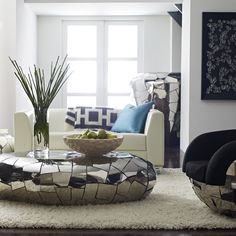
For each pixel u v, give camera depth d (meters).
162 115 4.80
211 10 5.95
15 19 6.60
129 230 2.75
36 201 3.27
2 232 2.68
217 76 5.93
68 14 8.59
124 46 8.88
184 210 3.11
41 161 3.28
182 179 4.39
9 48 6.59
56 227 2.77
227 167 2.79
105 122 5.58
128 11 8.26
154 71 8.83
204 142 3.36
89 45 8.90
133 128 5.12
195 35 5.96
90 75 8.94
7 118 6.54
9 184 3.26
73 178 3.12
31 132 4.86
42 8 7.88
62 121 5.65
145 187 3.37
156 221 2.84
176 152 6.84
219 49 5.91
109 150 3.46
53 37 8.77
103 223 2.79
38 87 3.71
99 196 3.22
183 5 6.64
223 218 2.93
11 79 6.66
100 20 8.80
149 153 4.79
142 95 7.79
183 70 6.54
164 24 8.74
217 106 6.00
